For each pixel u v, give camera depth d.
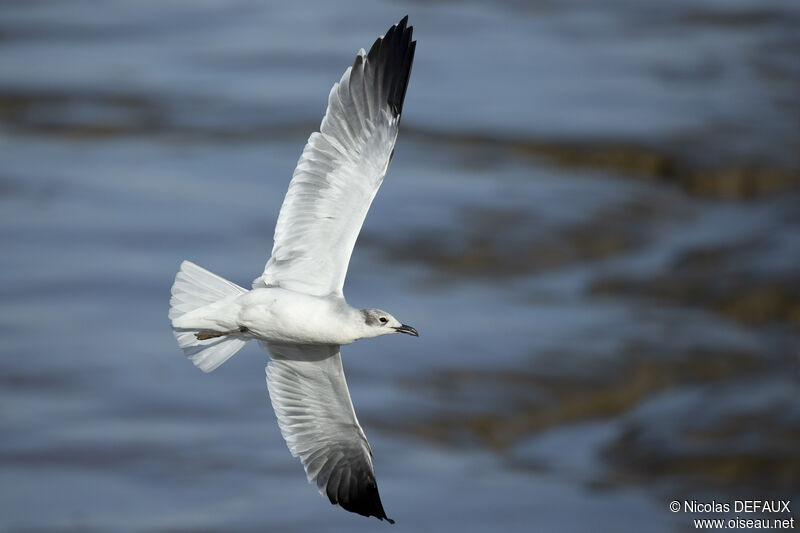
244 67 39.47
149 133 32.22
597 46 44.16
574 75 39.56
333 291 8.82
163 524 14.48
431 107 34.72
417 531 14.61
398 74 9.08
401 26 9.16
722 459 16.75
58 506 14.73
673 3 51.53
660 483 16.45
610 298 22.72
